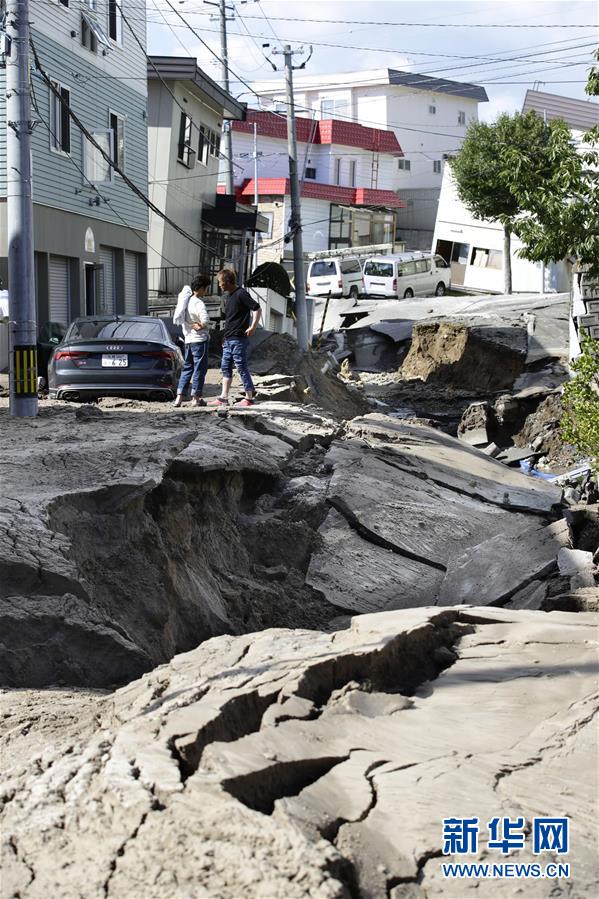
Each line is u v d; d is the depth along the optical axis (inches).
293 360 1031.6
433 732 195.0
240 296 674.2
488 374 1373.0
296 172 1387.8
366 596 451.2
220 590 405.1
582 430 465.7
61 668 284.2
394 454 635.5
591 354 482.3
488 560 486.6
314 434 611.2
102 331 745.0
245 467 483.2
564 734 193.2
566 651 240.2
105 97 1232.2
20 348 618.8
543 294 1808.6
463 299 1758.1
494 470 697.6
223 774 165.8
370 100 3134.8
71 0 1121.4
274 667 214.4
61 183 1102.4
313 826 156.1
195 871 144.3
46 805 167.5
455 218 2320.4
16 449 455.8
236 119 1918.1
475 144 2116.1
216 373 968.9
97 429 542.9
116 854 151.3
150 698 207.6
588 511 498.6
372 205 2815.0
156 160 1574.8
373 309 1766.7
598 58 562.6
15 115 628.1
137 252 1362.0
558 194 574.9
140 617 345.1
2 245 990.4
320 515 510.6
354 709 202.2
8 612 287.7
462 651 242.8
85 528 358.6
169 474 434.9
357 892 145.9
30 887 148.8
